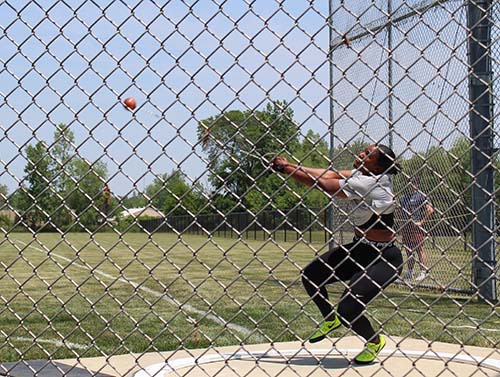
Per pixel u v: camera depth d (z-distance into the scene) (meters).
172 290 12.56
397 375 4.79
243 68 3.26
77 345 6.74
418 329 7.50
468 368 5.01
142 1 3.40
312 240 25.97
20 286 4.33
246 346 6.22
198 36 3.31
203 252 26.17
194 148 3.41
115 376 4.77
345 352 5.72
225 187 3.50
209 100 3.33
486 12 3.23
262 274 16.09
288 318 8.64
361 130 3.43
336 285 11.48
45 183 3.75
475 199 9.26
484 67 8.10
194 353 5.84
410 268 7.93
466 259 9.69
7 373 4.48
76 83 3.56
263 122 3.30
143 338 7.13
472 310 9.09
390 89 3.32
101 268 19.48
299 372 4.91
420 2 7.94
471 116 7.44
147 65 3.41
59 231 3.88
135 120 3.46
